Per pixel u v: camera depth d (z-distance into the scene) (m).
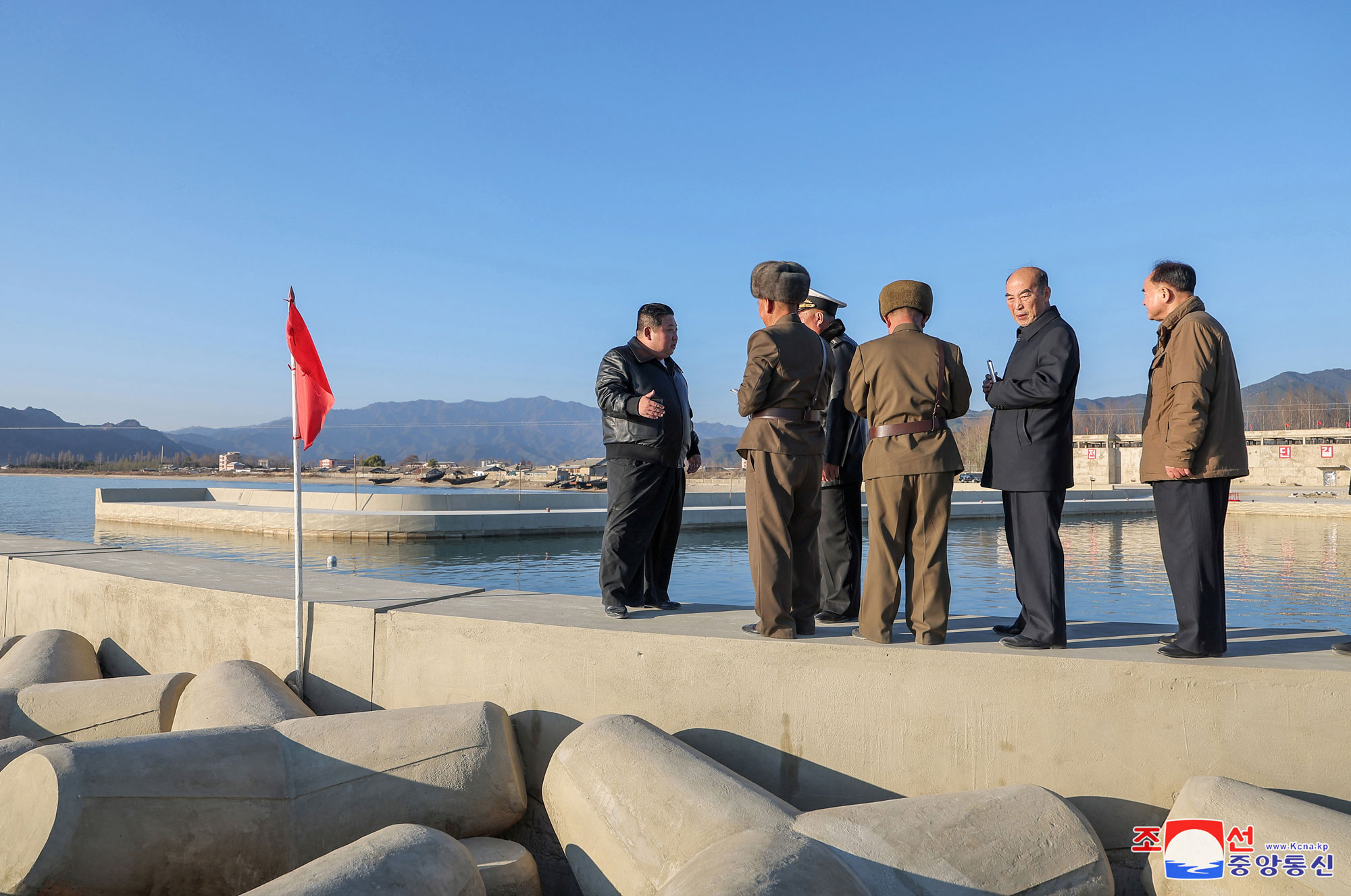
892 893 2.62
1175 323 3.52
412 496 24.73
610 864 3.04
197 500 29.81
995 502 28.69
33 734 4.20
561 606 4.77
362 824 3.40
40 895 2.80
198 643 5.37
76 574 6.39
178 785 3.12
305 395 4.93
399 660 4.50
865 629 3.73
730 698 3.73
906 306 3.83
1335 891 2.46
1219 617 3.36
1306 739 3.07
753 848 2.56
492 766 3.60
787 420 3.85
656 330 4.60
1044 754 3.34
